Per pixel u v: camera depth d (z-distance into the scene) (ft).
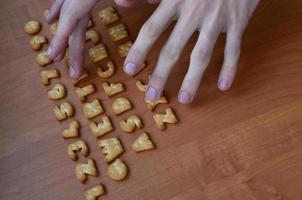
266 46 1.69
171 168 1.56
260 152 1.55
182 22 1.57
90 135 1.63
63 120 1.66
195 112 1.63
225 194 1.51
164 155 1.58
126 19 1.80
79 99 1.69
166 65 1.58
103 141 1.61
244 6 1.59
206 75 1.67
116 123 1.65
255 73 1.66
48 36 1.81
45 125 1.66
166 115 1.62
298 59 1.66
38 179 1.59
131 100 1.67
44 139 1.64
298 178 1.50
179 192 1.52
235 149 1.56
